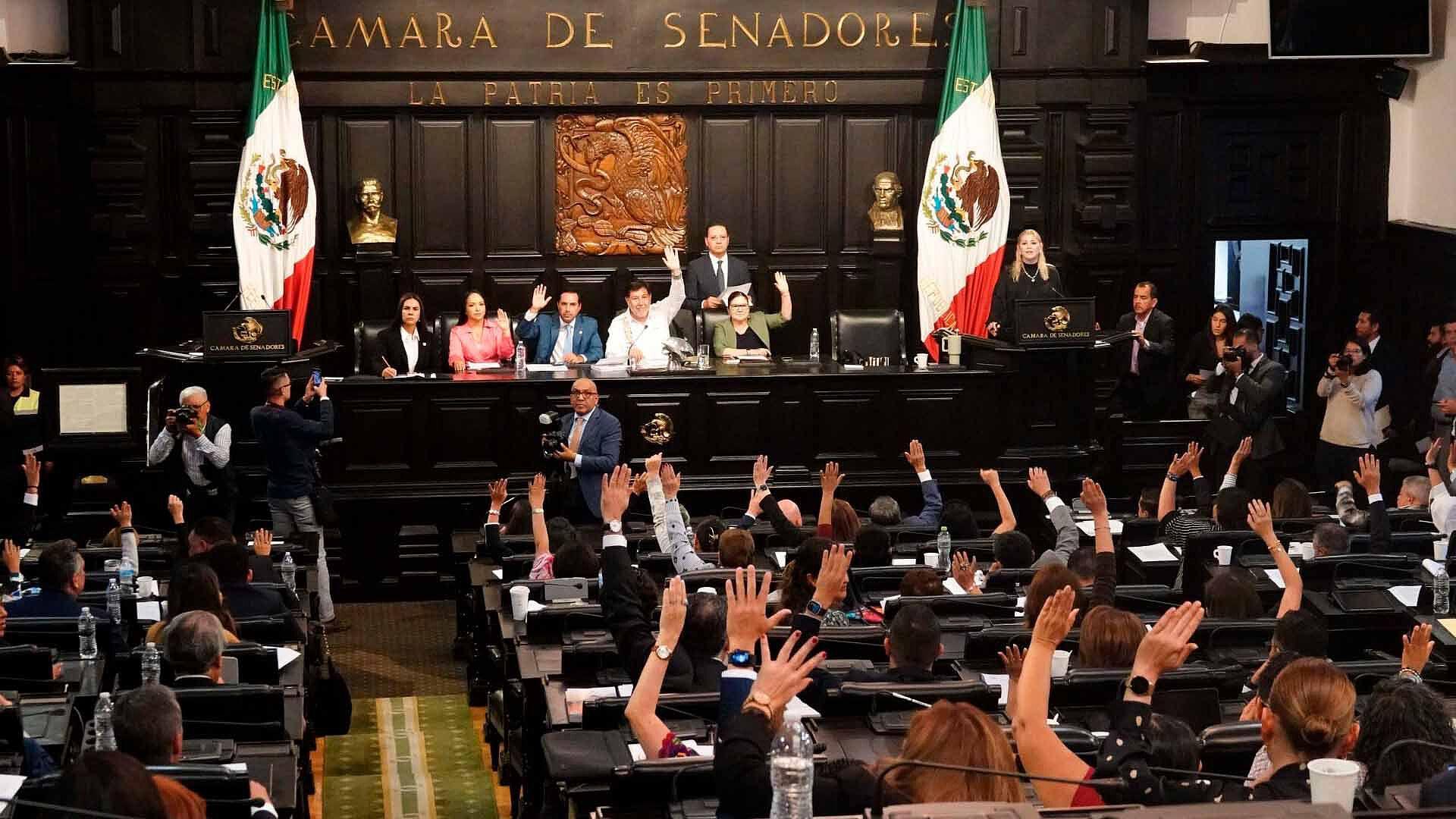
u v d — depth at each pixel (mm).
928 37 24359
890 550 15383
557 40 23938
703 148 24750
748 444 21484
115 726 8602
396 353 21719
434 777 14586
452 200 24375
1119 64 24688
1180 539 16594
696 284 23969
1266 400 22328
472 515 20969
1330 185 25828
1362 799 7137
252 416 18953
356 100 23781
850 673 10477
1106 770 6934
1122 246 25266
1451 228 24641
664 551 14844
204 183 23797
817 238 25016
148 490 21203
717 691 10281
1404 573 14250
